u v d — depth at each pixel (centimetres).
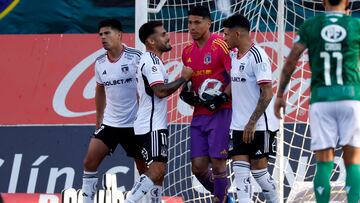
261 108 2288
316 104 1997
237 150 2341
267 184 2369
